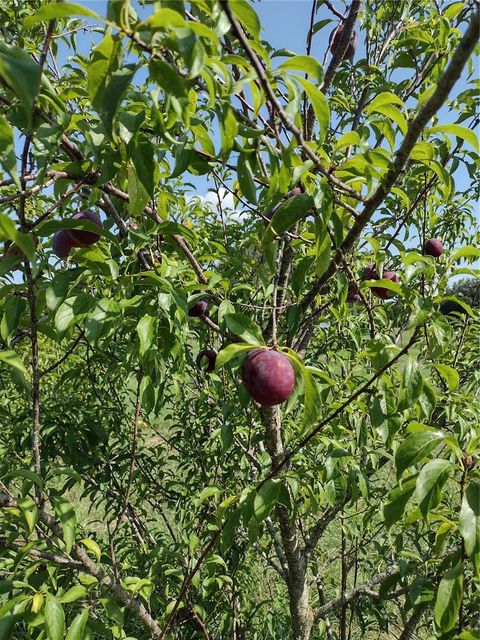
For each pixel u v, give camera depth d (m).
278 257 0.81
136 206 0.59
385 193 0.55
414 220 1.15
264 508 0.63
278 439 0.84
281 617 1.35
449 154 0.88
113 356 1.05
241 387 0.82
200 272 0.78
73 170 0.61
